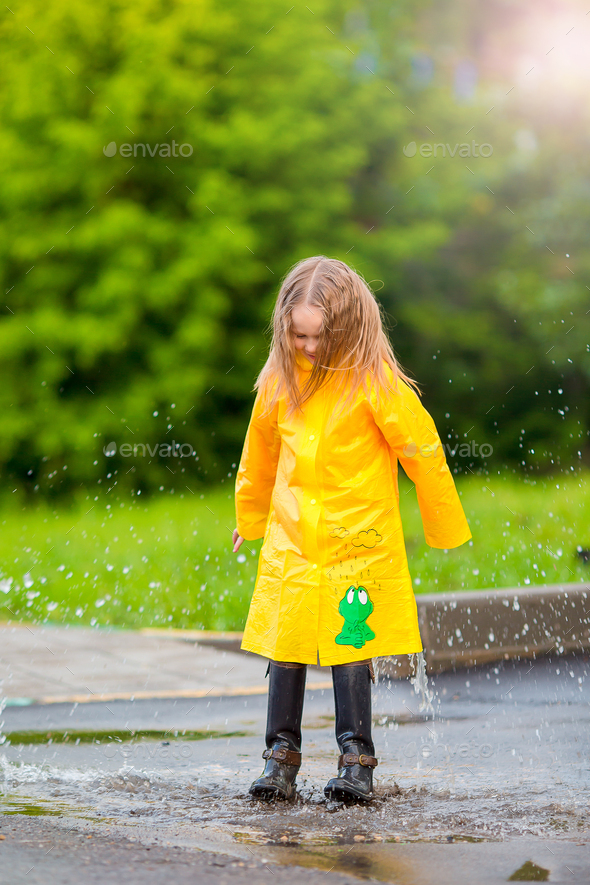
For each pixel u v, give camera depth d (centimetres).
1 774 405
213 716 530
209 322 2311
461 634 654
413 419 370
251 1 2497
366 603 363
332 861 293
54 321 2291
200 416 2444
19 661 695
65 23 2333
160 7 2425
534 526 1248
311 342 368
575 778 397
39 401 2344
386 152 2795
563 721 505
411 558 1080
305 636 364
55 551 1216
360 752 362
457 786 384
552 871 284
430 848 306
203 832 323
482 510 1430
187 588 962
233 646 757
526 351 2877
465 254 3031
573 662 658
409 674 628
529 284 2677
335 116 2561
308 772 412
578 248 2705
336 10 2747
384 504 369
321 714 537
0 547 1277
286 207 2464
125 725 507
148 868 283
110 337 2261
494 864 291
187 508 1744
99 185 2338
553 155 2870
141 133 2344
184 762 429
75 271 2375
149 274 2291
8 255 2405
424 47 3073
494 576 973
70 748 456
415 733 482
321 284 367
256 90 2498
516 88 2928
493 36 3166
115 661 695
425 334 2819
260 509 410
